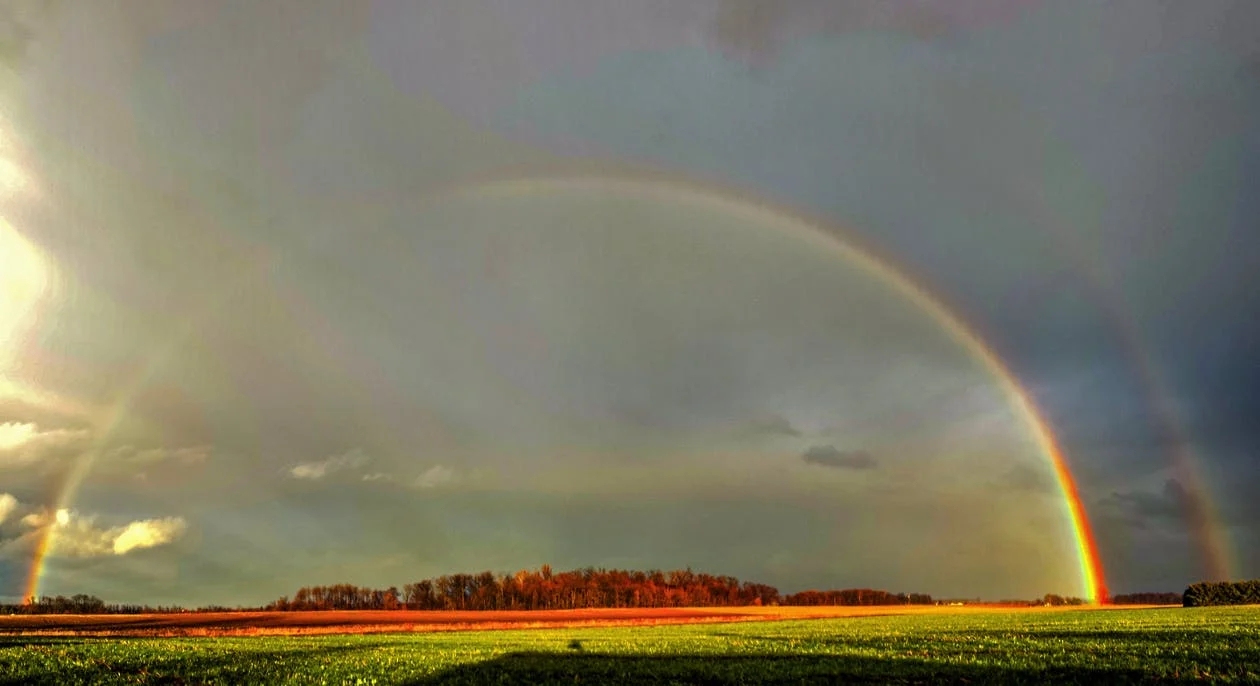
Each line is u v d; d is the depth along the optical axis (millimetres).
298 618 137750
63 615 160125
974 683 32281
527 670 39406
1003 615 111562
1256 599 114812
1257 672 31781
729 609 183750
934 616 115625
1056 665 35812
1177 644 43500
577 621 116500
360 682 34594
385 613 166500
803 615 135875
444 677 36719
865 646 50344
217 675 36844
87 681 34844
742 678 35688
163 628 95375
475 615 152750
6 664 39719
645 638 65500
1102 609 135875
